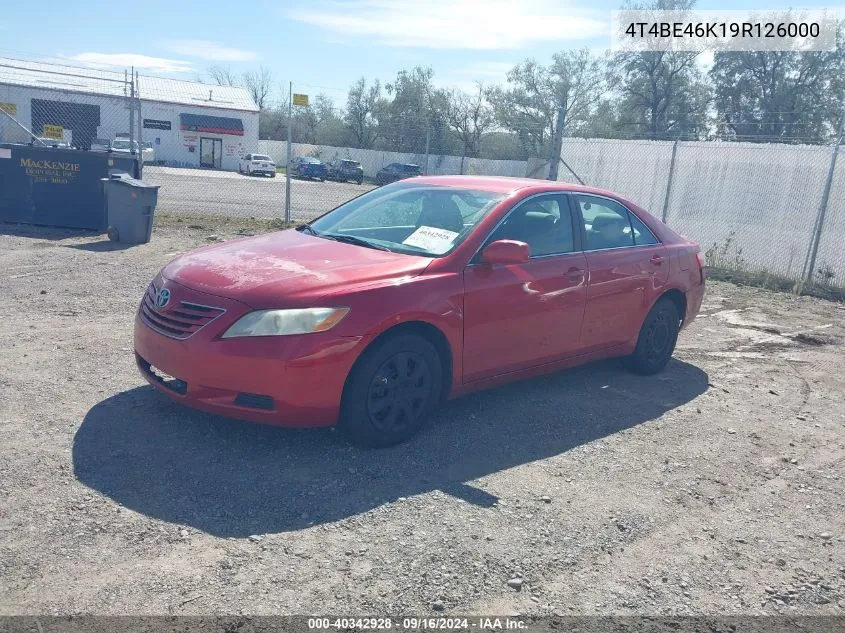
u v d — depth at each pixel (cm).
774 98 3231
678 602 317
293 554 327
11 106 1412
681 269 638
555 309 521
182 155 4819
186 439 432
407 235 502
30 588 290
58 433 429
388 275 440
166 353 420
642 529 376
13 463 388
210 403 410
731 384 641
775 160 1252
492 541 351
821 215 1173
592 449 472
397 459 430
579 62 3844
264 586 303
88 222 1197
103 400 483
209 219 1431
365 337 414
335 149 4403
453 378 470
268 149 5219
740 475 453
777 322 916
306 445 438
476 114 3878
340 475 404
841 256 1195
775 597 328
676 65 3475
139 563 312
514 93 3897
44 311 702
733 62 3309
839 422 564
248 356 397
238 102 5147
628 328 594
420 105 4028
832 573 351
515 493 402
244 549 328
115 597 288
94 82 4272
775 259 1262
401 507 375
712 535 377
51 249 1027
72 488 368
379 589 307
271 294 407
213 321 406
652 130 3506
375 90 5109
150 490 372
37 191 1195
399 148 4031
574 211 561
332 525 353
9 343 593
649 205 1444
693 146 1368
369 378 422
